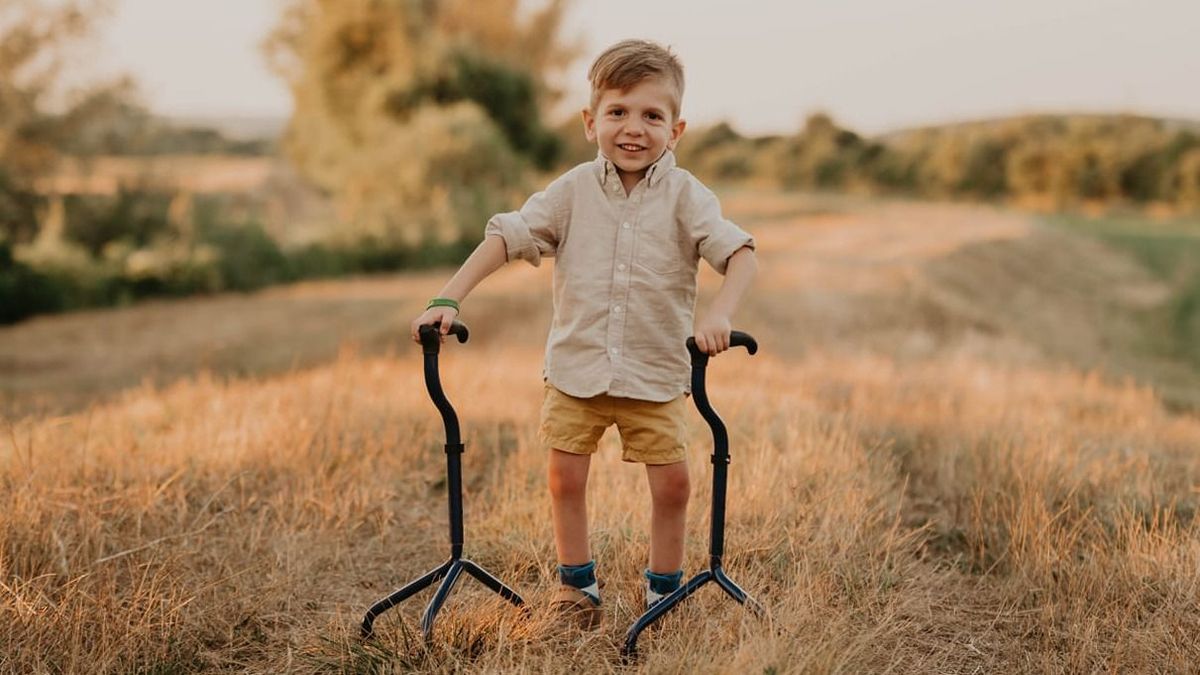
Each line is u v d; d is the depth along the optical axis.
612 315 2.72
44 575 2.95
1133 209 62.75
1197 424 7.16
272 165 38.59
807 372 8.48
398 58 32.66
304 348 14.89
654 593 2.90
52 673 2.57
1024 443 4.70
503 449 4.86
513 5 36.75
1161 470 4.50
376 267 26.58
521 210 2.81
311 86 33.97
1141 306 25.28
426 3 36.09
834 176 71.19
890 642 2.88
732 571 3.22
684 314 2.79
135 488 3.77
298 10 34.91
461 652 2.68
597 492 3.82
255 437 4.49
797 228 32.97
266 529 3.67
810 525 3.58
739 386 6.84
